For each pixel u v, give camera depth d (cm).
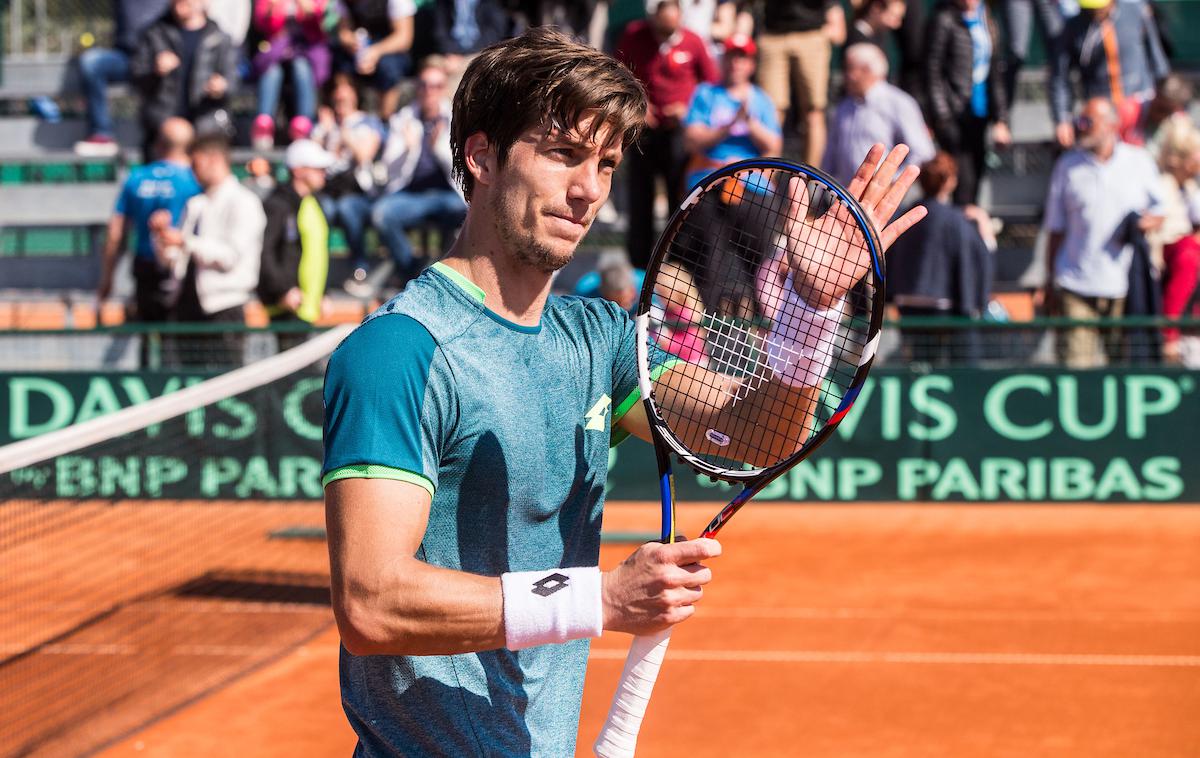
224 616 801
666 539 277
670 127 1234
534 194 243
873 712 641
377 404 232
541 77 240
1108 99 1325
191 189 1171
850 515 1129
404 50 1475
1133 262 1162
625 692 260
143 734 608
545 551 256
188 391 744
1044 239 1484
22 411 1166
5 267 1603
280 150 1491
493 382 245
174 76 1435
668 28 1222
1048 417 1134
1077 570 942
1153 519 1101
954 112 1273
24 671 695
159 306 1165
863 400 1147
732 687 678
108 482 1018
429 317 244
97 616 800
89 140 1620
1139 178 1145
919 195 1210
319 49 1475
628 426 297
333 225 1393
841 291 286
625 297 959
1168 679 693
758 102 1186
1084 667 715
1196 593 877
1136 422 1130
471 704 252
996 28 1320
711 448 294
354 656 255
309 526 1020
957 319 1129
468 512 246
